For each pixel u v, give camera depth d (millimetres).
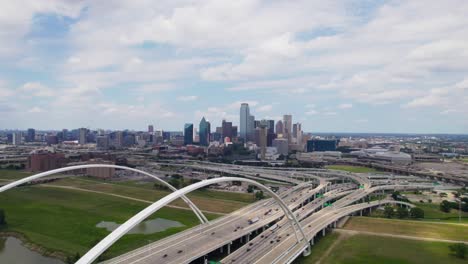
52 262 130250
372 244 140000
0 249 143125
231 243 138500
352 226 167125
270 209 190000
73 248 142125
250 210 188125
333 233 155625
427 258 125125
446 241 143375
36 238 153375
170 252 117125
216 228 149125
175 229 167000
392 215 198375
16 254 137875
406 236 150375
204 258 125250
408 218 193625
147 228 169000
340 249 134500
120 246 142625
